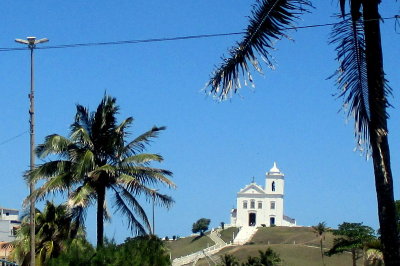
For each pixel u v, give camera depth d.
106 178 33.41
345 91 14.37
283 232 182.50
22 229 43.09
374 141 13.90
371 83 14.08
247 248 146.50
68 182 32.62
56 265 24.73
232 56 14.79
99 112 33.84
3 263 43.22
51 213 41.84
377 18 14.15
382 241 13.62
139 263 25.25
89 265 24.62
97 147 33.78
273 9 14.45
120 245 26.52
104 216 33.84
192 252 162.38
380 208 13.73
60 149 32.91
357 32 14.38
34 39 35.56
